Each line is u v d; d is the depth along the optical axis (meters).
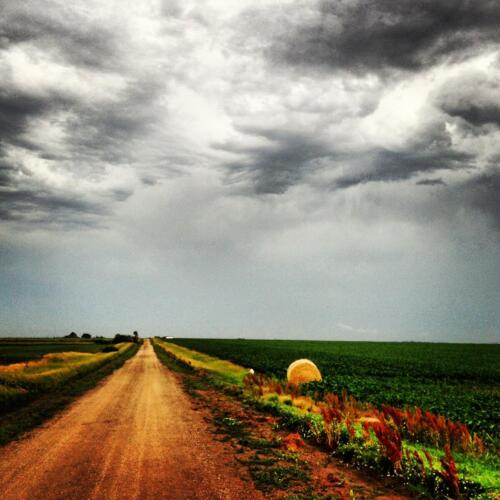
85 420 13.47
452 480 6.90
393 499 6.93
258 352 62.78
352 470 8.48
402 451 8.35
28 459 8.93
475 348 89.19
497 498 6.61
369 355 57.47
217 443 10.52
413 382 26.38
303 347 85.31
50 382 22.30
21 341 108.12
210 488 7.26
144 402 17.47
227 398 19.02
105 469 8.23
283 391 20.02
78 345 89.00
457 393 21.14
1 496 6.78
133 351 72.25
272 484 7.53
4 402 15.85
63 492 6.96
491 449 10.15
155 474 7.96
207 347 81.62
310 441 10.94
